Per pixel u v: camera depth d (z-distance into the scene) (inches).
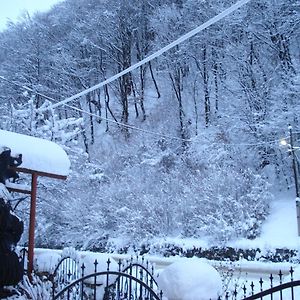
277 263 746.2
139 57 1854.1
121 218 1047.6
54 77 1604.3
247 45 1280.8
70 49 1830.7
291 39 1284.4
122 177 1200.8
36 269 376.2
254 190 966.4
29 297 297.0
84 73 1761.8
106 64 1900.8
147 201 1042.7
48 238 1054.4
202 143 1240.8
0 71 1562.5
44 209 943.7
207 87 1476.4
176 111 1604.3
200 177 1062.4
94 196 1104.8
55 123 889.5
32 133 864.3
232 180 984.3
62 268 337.1
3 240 277.1
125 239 1021.2
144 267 275.6
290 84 1045.8
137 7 1902.1
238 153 1127.6
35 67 1560.0
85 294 279.4
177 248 925.2
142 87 1791.3
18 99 1434.5
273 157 1116.5
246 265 726.5
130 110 1807.3
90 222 1056.8
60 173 390.9
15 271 280.7
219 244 876.0
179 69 1633.9
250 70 1203.9
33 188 384.5
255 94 1160.8
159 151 1334.9
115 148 1501.0
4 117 876.6
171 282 189.5
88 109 1854.1
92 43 1744.6
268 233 884.6
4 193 289.0
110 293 273.1
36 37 1726.1
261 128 1098.1
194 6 1589.6
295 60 1151.6
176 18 1658.5
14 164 309.0
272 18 1218.6
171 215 1012.5
